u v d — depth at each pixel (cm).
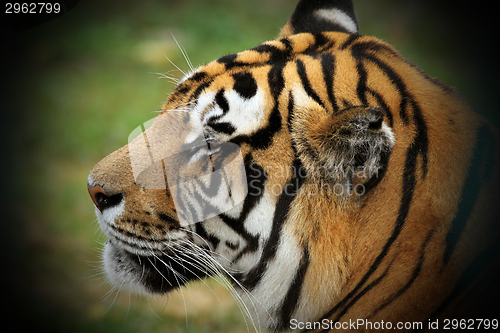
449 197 374
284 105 401
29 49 1730
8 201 1123
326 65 420
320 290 405
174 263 466
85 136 1353
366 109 346
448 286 364
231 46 1748
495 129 418
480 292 354
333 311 409
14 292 853
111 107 1473
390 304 379
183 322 777
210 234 436
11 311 803
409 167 385
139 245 450
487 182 377
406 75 429
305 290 412
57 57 1719
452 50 1706
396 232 381
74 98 1512
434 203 376
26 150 1305
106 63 1692
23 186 1173
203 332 750
